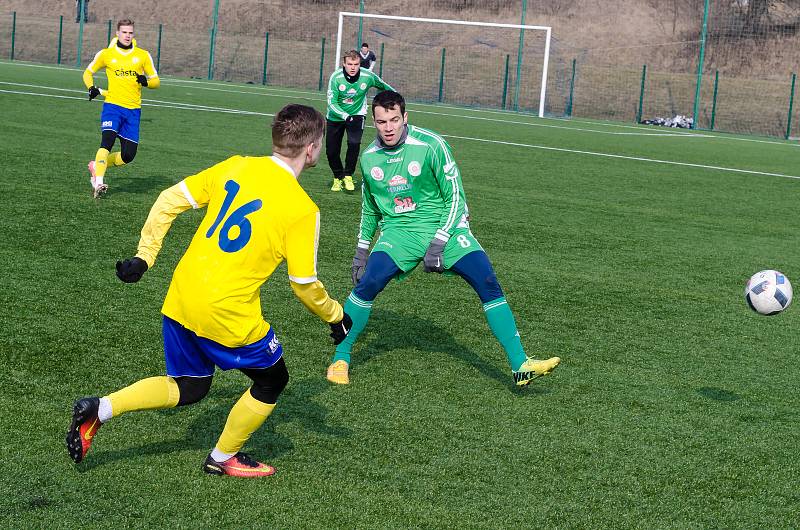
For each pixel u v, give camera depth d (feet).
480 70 157.28
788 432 19.13
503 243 37.09
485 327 25.45
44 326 22.54
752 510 15.52
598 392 20.92
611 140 92.89
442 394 20.17
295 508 14.52
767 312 20.59
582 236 39.81
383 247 20.57
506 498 15.35
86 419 14.08
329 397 19.51
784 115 143.64
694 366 23.22
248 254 14.02
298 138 14.32
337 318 15.08
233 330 14.20
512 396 20.33
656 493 15.93
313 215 14.24
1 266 27.58
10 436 16.35
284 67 165.68
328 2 182.19
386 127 19.85
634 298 29.60
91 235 32.60
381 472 16.03
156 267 29.25
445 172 20.08
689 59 169.58
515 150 75.31
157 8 192.24
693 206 51.19
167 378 15.17
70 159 49.75
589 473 16.57
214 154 57.88
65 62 170.40
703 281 32.73
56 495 14.38
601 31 173.99
